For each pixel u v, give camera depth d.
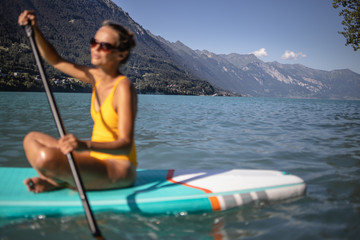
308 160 5.07
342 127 10.51
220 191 2.81
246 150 5.83
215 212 2.64
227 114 16.00
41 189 2.44
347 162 4.96
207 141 6.72
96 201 2.37
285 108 26.72
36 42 2.33
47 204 2.29
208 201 2.63
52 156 2.18
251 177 3.19
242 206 2.77
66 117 10.66
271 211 2.71
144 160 4.82
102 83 2.42
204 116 14.00
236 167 4.54
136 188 2.72
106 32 2.25
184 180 3.04
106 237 2.04
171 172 3.31
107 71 2.38
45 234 2.04
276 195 2.94
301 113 19.12
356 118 15.58
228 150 5.77
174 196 2.62
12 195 2.38
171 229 2.25
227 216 2.57
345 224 2.45
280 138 7.47
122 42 2.29
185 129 8.66
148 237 2.09
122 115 2.21
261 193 2.88
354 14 23.88
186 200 2.57
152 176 3.13
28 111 12.91
